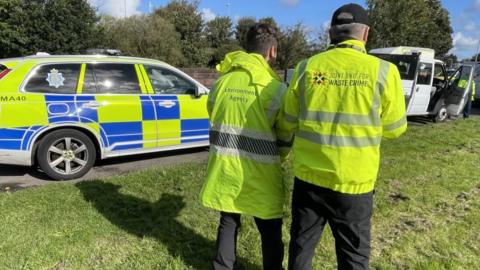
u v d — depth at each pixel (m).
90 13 20.16
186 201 4.29
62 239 3.42
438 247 3.54
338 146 2.14
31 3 19.05
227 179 2.55
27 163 5.25
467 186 5.09
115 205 4.12
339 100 2.13
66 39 19.30
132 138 5.89
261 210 2.54
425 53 11.67
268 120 2.47
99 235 3.51
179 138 6.33
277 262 2.76
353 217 2.24
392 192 4.81
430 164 6.06
